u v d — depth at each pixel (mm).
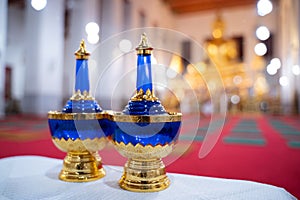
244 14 18719
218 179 1186
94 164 1196
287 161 2658
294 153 3113
